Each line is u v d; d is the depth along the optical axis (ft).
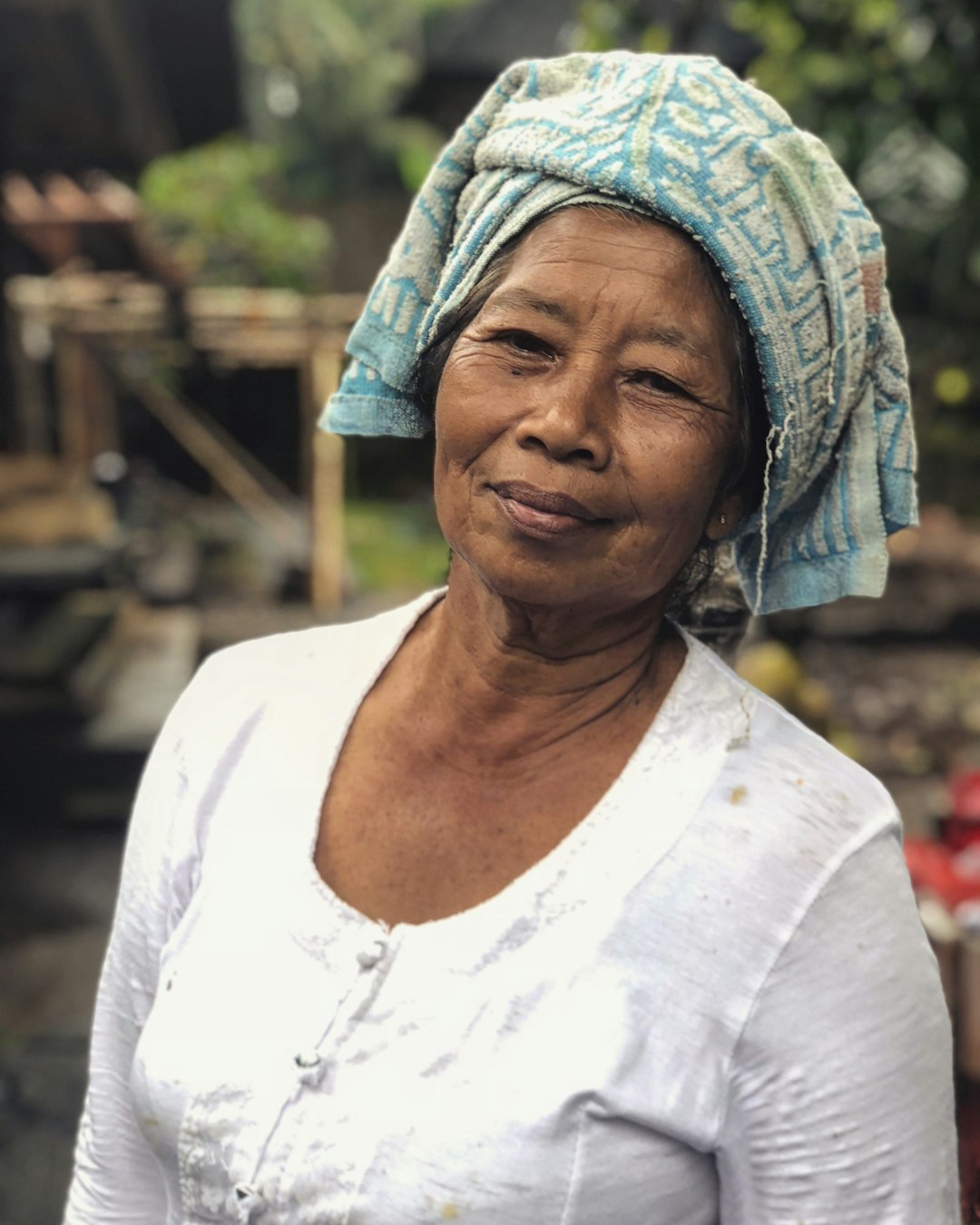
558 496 2.77
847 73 12.91
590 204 2.76
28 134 20.80
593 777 3.07
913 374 16.98
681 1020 2.74
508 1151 2.72
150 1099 3.13
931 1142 2.81
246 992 3.08
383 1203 2.77
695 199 2.66
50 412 35.60
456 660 3.23
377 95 71.26
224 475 36.94
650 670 3.18
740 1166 2.83
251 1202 2.88
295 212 72.74
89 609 24.76
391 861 3.15
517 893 2.88
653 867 2.83
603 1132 2.71
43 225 24.57
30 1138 10.61
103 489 31.30
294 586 32.14
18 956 14.52
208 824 3.48
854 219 2.90
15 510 25.66
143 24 19.75
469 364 2.90
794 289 2.76
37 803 18.78
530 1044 2.77
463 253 2.99
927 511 34.09
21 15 14.56
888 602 29.01
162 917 3.50
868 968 2.75
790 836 2.81
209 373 48.47
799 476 3.07
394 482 57.06
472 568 3.15
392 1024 2.87
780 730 2.98
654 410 2.78
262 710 3.57
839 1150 2.74
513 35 70.33
